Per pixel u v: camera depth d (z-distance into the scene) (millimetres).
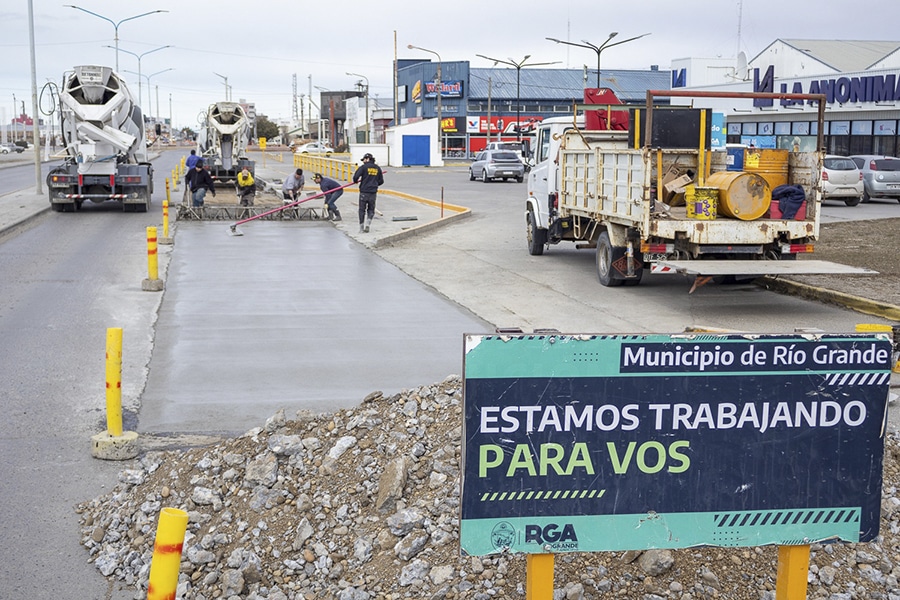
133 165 28328
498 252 19844
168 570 3578
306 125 167750
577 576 4746
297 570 5098
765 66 50562
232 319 12477
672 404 3953
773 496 4070
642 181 12906
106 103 27891
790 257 13531
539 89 101188
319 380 9328
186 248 20281
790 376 4008
